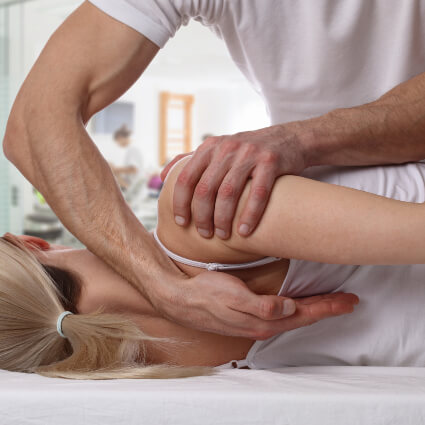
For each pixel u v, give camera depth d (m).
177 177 0.82
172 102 8.30
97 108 0.94
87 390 0.62
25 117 0.89
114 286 0.88
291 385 0.64
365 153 0.87
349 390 0.61
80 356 0.79
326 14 1.02
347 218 0.69
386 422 0.58
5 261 0.84
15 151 0.91
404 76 1.08
